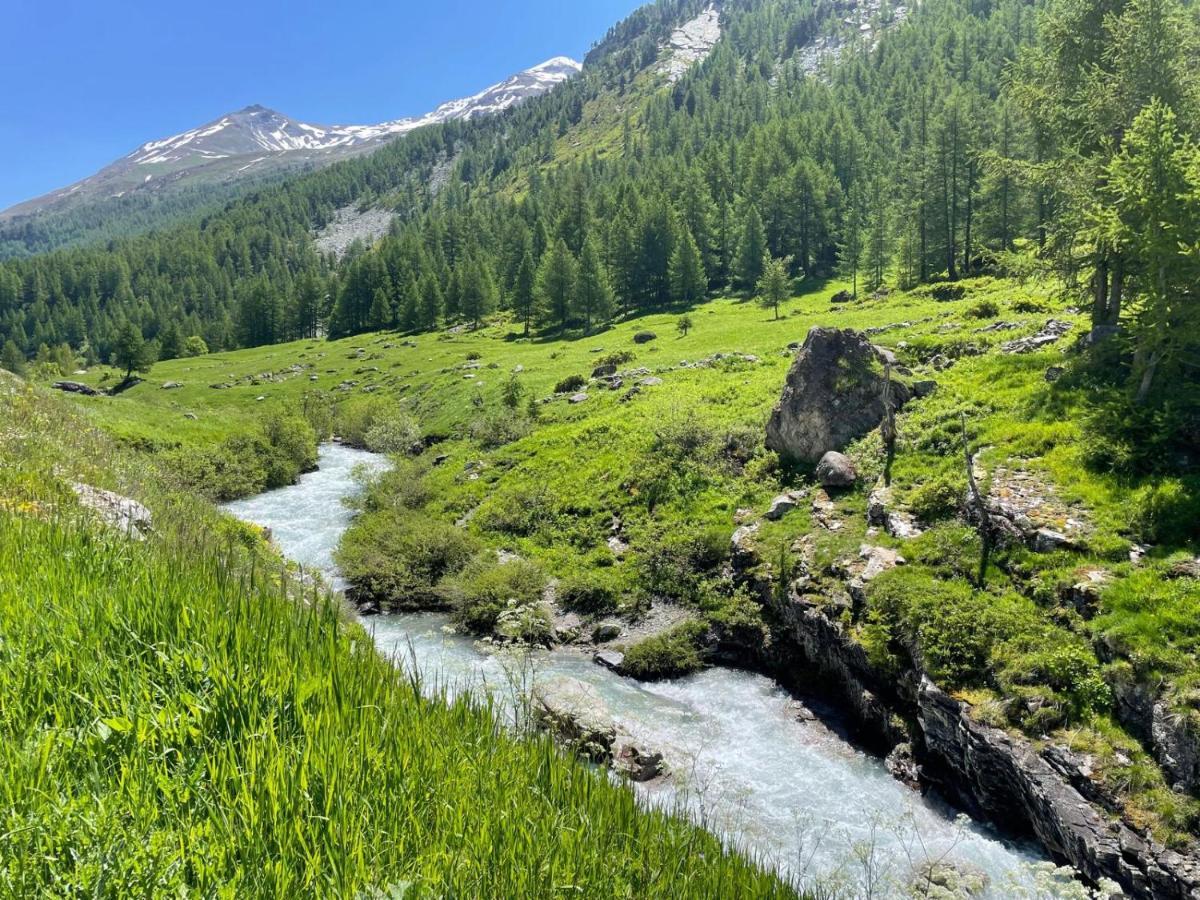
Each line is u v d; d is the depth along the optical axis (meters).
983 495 18.48
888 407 23.75
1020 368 25.05
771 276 73.75
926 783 14.18
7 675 3.67
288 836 3.05
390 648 20.34
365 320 132.50
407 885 2.80
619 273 101.88
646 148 192.50
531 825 3.91
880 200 84.31
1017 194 66.00
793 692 18.41
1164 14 22.41
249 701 3.91
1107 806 11.20
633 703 18.00
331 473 45.53
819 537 20.78
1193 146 18.88
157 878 2.60
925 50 164.25
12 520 6.19
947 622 15.11
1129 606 13.61
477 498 33.25
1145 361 20.06
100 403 42.75
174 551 7.01
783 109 162.50
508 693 10.80
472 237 152.12
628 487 29.25
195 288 185.00
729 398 35.47
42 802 2.86
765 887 4.66
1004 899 10.40
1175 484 16.25
